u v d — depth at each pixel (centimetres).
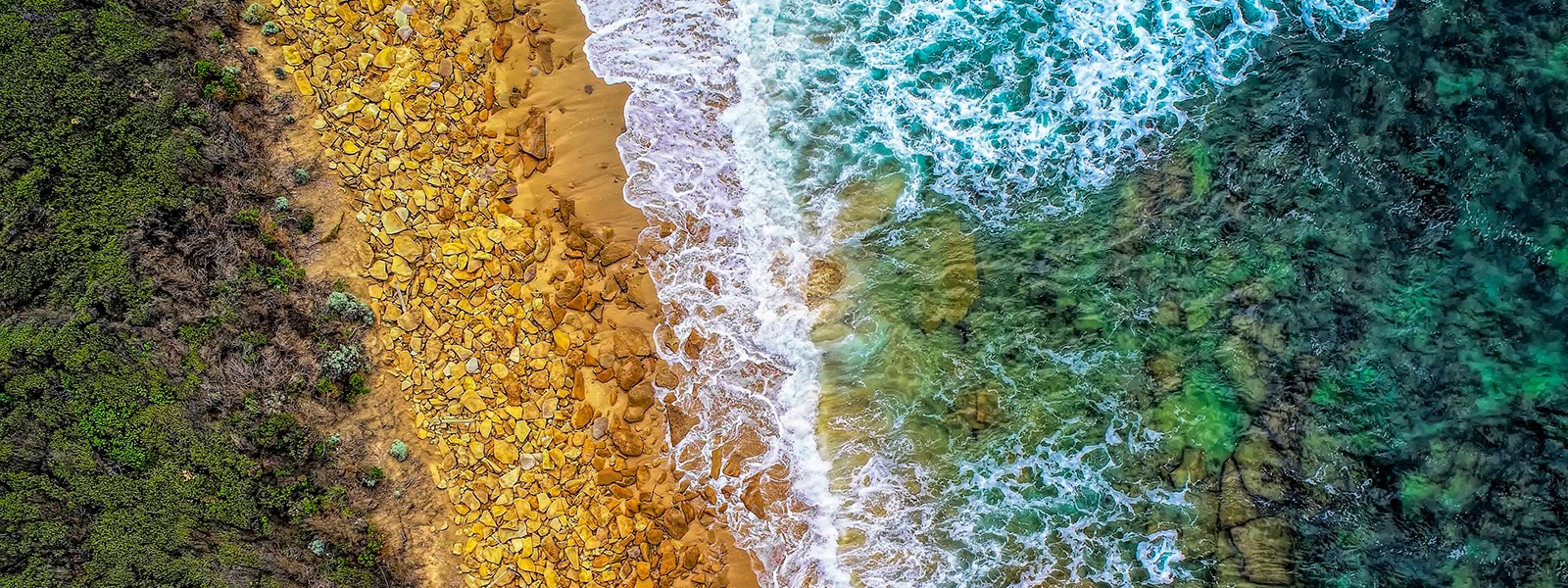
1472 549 1074
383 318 1091
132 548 1000
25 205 972
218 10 1064
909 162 1184
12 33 976
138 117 1009
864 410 1157
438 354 1098
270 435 1021
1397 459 1098
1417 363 1105
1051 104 1187
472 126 1135
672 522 1119
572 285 1131
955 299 1166
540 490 1099
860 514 1141
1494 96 1120
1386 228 1124
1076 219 1170
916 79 1198
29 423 978
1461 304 1105
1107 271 1158
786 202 1178
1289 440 1120
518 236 1130
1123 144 1174
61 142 984
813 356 1161
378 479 1069
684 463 1135
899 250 1175
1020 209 1177
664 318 1153
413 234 1104
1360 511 1101
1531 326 1094
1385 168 1130
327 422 1052
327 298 1064
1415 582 1080
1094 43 1189
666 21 1191
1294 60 1169
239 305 1031
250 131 1070
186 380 1009
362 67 1113
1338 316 1124
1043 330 1159
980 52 1197
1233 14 1184
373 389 1082
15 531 973
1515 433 1081
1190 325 1143
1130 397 1145
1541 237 1099
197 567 1012
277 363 1037
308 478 1041
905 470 1149
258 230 1053
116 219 998
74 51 994
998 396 1154
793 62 1195
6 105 970
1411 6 1158
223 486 1013
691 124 1181
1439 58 1138
